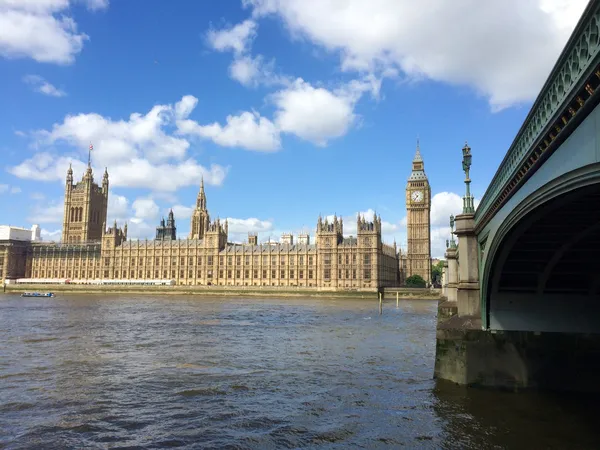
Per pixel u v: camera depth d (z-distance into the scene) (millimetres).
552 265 27484
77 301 144625
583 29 11211
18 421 27422
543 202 17250
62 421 27422
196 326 73438
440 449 22625
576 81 11695
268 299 167625
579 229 22578
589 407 27500
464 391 30594
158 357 46219
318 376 37906
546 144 15602
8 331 65125
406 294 181250
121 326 72438
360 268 194250
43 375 38375
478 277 32906
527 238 24344
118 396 32406
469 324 31656
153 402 31000
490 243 26469
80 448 23641
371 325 76562
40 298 165375
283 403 30516
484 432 24328
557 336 30359
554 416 26172
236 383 35781
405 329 70812
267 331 67562
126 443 24188
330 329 70688
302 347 52656
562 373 29891
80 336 60562
